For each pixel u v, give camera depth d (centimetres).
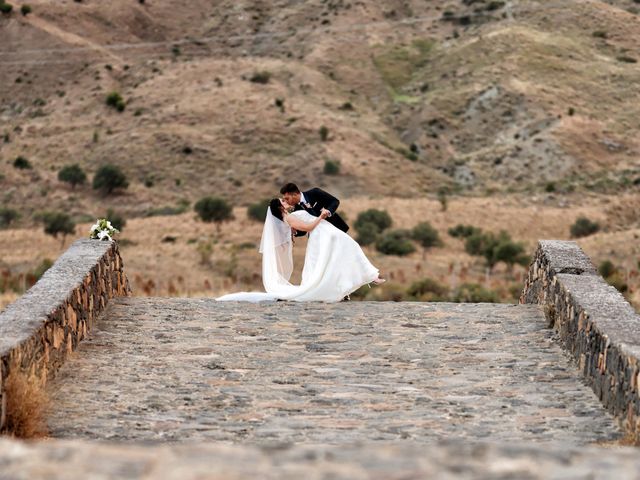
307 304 1892
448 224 13262
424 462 668
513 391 1350
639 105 19188
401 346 1578
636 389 1151
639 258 10169
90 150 17888
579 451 711
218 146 17650
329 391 1330
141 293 5828
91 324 1688
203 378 1388
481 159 17638
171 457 675
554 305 1736
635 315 1428
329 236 1938
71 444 708
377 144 18025
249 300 1928
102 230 2031
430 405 1273
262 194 16250
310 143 17650
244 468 646
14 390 1123
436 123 18888
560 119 18288
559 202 15275
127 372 1417
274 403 1271
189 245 11125
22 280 6191
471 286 6612
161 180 16688
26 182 16450
